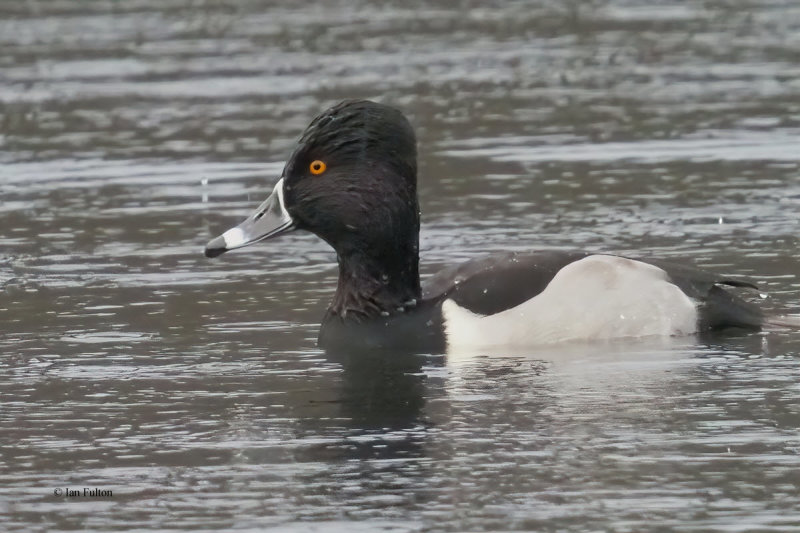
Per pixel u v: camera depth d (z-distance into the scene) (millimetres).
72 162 18453
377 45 24875
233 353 11555
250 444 9492
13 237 15359
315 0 29156
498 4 28656
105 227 15680
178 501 8625
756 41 24750
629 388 10359
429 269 13805
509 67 23312
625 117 20078
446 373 10859
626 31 25891
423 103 21094
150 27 26531
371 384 10664
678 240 14453
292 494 8664
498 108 20766
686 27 26125
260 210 12117
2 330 12312
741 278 13078
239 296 13219
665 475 8781
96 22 27078
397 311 11742
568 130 19469
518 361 11086
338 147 11812
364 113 11805
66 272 14094
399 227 11695
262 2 28938
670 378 10555
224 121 20188
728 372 10656
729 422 9617
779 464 8891
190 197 16781
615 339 11492
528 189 16766
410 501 8508
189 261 14406
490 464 9008
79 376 11047
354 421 9859
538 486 8672
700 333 11625
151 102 21406
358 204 11727
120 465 9211
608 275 11570
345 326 11805
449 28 26312
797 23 26109
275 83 22328
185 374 11047
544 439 9406
